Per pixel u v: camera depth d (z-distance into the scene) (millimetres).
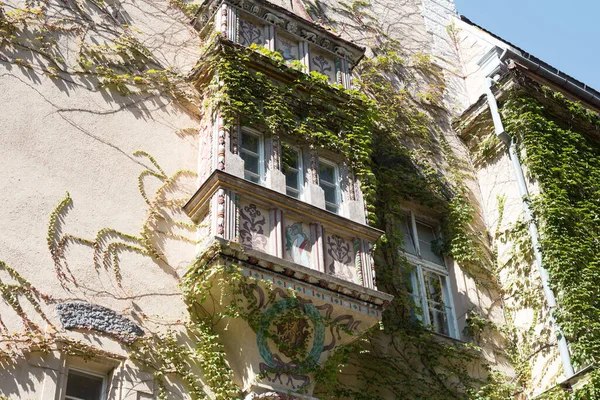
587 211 14000
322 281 10539
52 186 10320
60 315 9422
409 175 14820
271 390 9812
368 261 11430
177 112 12188
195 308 10422
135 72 12117
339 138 12461
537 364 13070
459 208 14875
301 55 13328
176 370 9844
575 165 14617
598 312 12516
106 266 10148
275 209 10859
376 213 13773
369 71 16031
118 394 9289
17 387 8680
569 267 12961
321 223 11250
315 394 10766
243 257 10047
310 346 10406
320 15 16250
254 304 10078
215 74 11953
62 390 8969
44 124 10742
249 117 11617
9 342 8906
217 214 10328
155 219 10953
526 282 13852
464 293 13992
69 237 10062
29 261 9578
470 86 17656
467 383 12695
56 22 11688
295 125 12070
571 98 16344
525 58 16156
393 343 12406
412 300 13375
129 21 12609
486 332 13586
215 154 11086
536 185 14234
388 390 11844
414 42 17781
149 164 11398
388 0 18141
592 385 11680
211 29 13133
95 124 11219
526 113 14805
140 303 10141
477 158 16031
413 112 16109
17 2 11484
